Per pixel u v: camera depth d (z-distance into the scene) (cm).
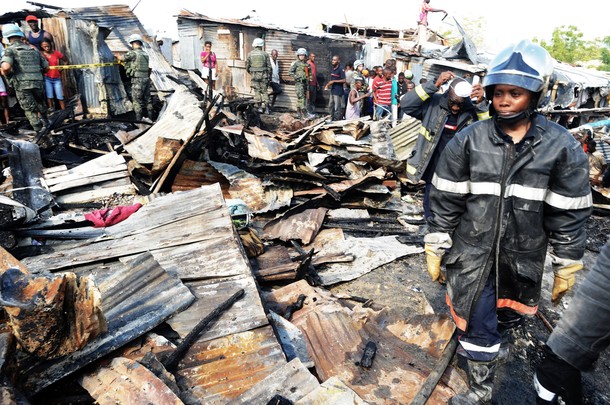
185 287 274
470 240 210
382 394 238
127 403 185
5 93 792
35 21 845
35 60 713
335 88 1230
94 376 202
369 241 476
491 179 195
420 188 651
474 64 1395
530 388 268
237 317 257
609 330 162
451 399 232
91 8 984
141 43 850
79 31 899
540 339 319
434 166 426
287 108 1441
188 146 596
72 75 913
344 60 1412
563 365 181
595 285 163
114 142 730
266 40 1406
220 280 295
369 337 289
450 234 221
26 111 723
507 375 278
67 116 747
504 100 185
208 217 378
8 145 541
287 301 337
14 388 173
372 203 577
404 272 421
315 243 484
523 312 222
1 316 219
